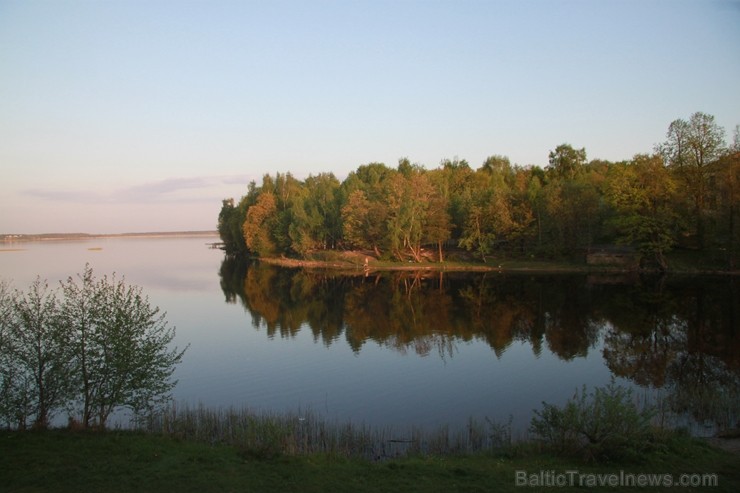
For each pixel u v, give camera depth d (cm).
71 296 1572
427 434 1717
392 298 5291
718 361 2783
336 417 1998
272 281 6912
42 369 1506
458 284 6269
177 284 6538
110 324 1555
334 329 3825
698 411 1823
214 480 1165
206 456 1316
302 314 4459
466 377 2550
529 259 7869
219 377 2606
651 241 6450
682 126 6469
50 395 1539
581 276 6544
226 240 13600
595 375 2559
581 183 7531
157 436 1518
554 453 1366
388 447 1602
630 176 6800
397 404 2161
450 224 8394
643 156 6688
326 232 9575
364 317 4288
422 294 5534
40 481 1148
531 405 2123
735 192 5850
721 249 6294
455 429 1816
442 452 1523
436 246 9219
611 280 6109
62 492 1095
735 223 5950
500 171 12088
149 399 1683
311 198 9919
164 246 19412
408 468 1262
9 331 1500
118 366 1528
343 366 2792
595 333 3553
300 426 1716
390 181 8831
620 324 3822
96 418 1723
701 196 6362
